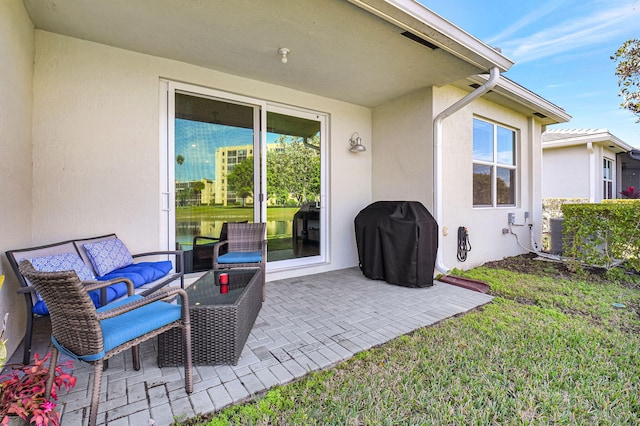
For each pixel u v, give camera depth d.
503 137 5.82
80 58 2.93
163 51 3.20
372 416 1.52
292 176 4.52
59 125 2.83
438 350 2.18
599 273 4.53
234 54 3.28
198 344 1.99
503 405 1.58
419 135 4.46
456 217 4.69
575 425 1.46
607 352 2.13
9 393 1.32
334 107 4.79
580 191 8.99
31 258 2.20
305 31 2.81
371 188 5.27
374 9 2.44
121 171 3.13
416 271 3.78
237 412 1.56
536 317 2.77
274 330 2.56
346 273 4.61
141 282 2.57
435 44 3.02
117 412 1.56
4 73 2.07
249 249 3.53
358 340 2.38
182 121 3.59
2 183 2.06
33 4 2.40
